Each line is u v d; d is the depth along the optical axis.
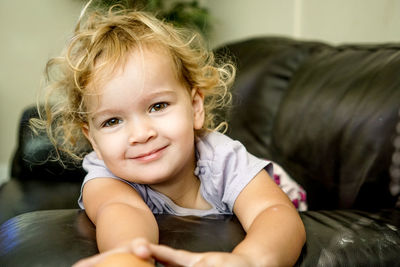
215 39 3.04
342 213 0.88
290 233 0.66
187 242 0.66
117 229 0.65
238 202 0.83
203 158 0.94
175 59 0.86
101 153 0.85
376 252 0.69
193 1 2.99
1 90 2.94
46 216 0.81
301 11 2.25
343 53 1.38
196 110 0.95
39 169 1.59
